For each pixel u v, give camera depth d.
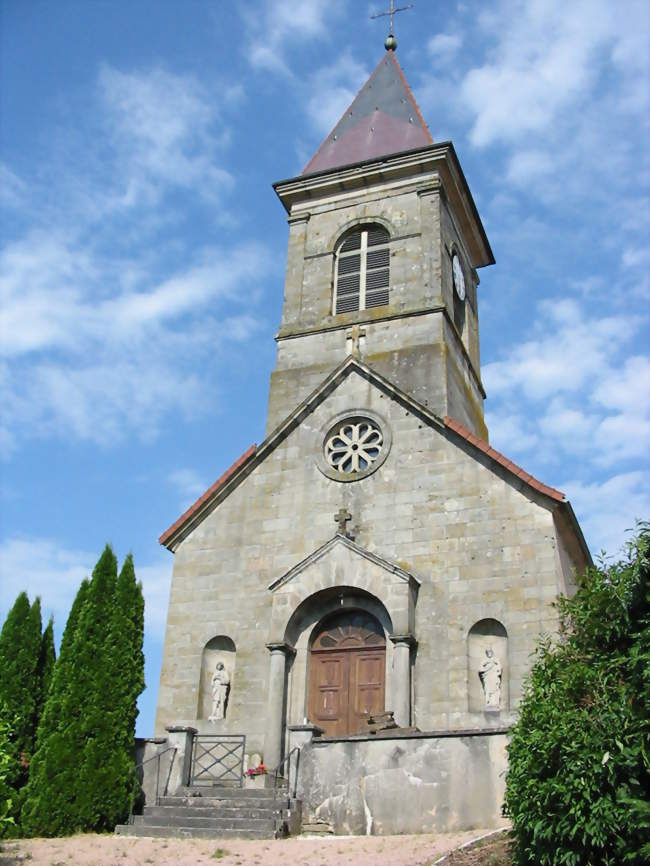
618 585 13.72
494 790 17.78
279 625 24.58
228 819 19.34
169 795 21.73
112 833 20.41
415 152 32.72
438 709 22.69
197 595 26.41
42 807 20.48
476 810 17.78
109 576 23.81
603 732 12.41
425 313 29.77
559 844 12.48
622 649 13.70
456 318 33.47
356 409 27.58
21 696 26.14
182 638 25.95
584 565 27.28
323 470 26.95
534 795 12.91
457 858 15.16
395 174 33.16
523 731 13.91
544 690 14.10
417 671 23.33
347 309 31.56
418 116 36.38
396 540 25.14
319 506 26.52
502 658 23.12
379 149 34.94
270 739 23.42
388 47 40.81
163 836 19.58
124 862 16.84
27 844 18.83
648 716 12.15
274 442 27.86
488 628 23.56
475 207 35.50
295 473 27.27
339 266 32.66
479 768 18.09
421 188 32.53
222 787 21.91
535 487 24.20
